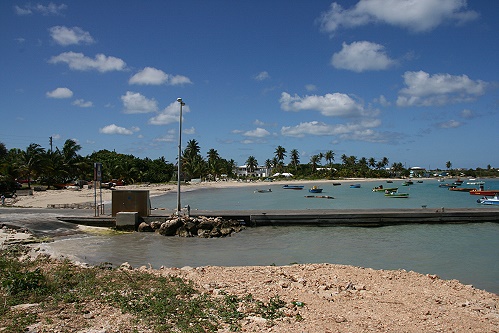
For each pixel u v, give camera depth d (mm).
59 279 13617
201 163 145250
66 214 36094
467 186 138500
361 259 23281
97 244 27047
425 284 15406
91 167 96500
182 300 11742
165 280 14297
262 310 11195
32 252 21312
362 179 188500
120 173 111062
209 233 31000
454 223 37812
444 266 21594
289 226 36312
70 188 82938
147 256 23578
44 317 9945
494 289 17328
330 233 32875
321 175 184500
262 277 15562
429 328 10352
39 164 78125
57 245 25781
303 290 13711
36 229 29422
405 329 10188
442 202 71188
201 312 10750
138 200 33688
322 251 25594
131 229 32719
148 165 134750
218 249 26141
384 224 36938
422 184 160125
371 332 9828
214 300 11898
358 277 16188
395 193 89188
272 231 33844
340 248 26609
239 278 15297
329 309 11609
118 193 33781
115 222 33312
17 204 51219
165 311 10625
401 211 38594
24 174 78125
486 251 25578
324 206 62375
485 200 64812
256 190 110062
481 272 20297
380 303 12516
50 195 68750
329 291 13734
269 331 9641
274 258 23422
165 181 133250
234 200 75125
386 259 23297
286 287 14188
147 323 9711
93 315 10203
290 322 10336
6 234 27156
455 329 10367
